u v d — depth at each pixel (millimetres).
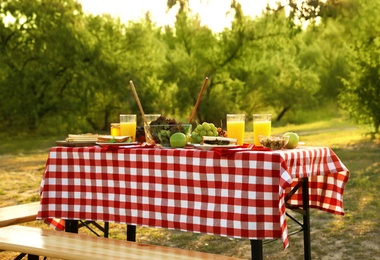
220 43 28625
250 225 3205
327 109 33344
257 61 28891
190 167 3391
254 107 29938
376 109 18672
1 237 3531
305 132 25844
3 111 25828
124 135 3967
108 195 3707
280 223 3039
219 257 3076
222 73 28750
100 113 27359
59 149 3861
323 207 3902
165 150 3482
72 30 26516
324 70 33719
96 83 26438
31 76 25844
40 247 3277
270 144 3438
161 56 28547
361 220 6527
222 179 3293
